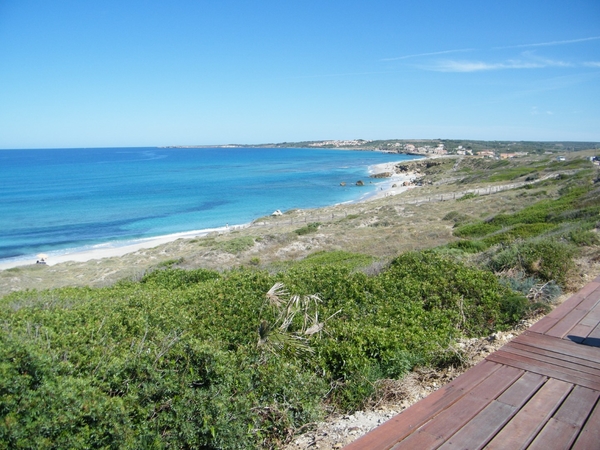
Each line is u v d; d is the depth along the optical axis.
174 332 5.16
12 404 3.22
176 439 3.67
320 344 5.57
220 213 57.88
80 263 31.55
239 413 3.93
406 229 29.48
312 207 62.28
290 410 4.32
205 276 11.87
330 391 4.85
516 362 4.48
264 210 60.12
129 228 48.38
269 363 4.86
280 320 6.32
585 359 4.53
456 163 112.75
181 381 4.09
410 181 92.56
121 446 3.40
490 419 3.42
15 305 7.86
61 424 3.25
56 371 3.83
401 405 4.35
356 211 49.38
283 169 132.00
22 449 3.04
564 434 3.20
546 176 56.12
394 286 8.12
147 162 174.75
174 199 69.56
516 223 22.77
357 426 4.02
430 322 6.64
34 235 44.81
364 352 5.29
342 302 7.40
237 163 163.88
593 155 91.62
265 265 19.22
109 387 3.90
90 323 5.88
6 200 67.44
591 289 7.06
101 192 77.38
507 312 6.88
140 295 8.11
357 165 145.12
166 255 32.03
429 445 3.09
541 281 7.93
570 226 15.05
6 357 3.60
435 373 4.99
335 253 20.09
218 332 6.14
